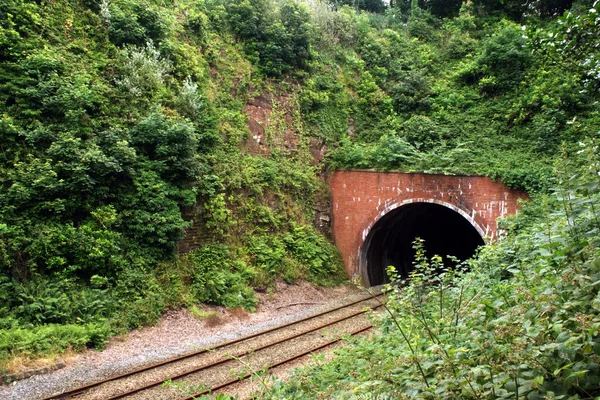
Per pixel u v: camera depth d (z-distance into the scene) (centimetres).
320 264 1883
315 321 1363
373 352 643
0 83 1211
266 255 1698
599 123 1630
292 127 2155
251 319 1400
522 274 467
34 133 1183
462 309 506
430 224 2412
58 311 1051
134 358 984
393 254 2370
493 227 1588
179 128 1438
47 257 1106
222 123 1830
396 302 548
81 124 1300
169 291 1311
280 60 2202
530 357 280
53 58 1309
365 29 2916
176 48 1778
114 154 1288
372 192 1988
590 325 270
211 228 1580
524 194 1528
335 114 2378
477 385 312
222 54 2044
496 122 2148
